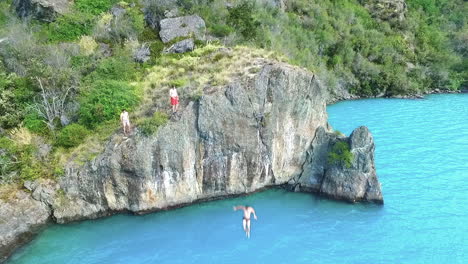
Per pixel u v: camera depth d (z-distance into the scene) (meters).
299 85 28.64
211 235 24.11
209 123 26.61
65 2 43.28
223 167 27.38
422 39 84.81
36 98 31.19
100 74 32.56
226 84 27.70
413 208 26.70
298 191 29.22
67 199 25.56
